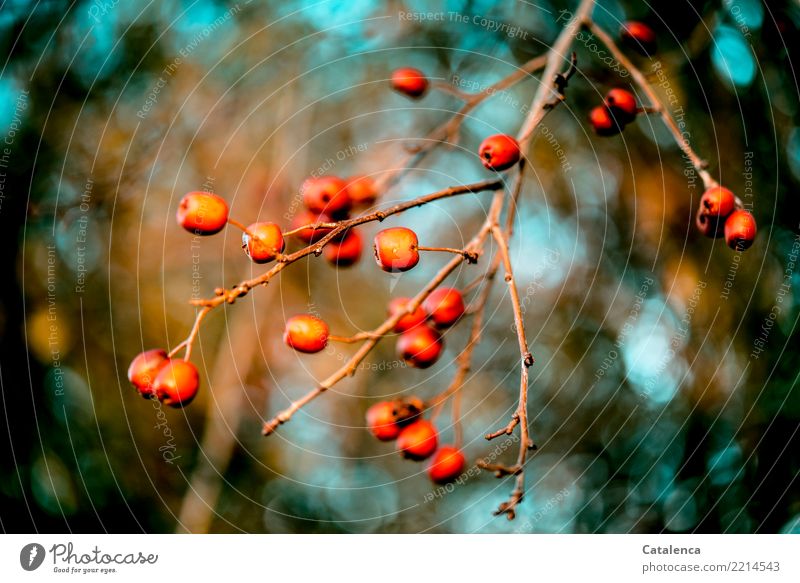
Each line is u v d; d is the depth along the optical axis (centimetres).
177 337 56
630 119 47
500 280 55
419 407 47
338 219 45
